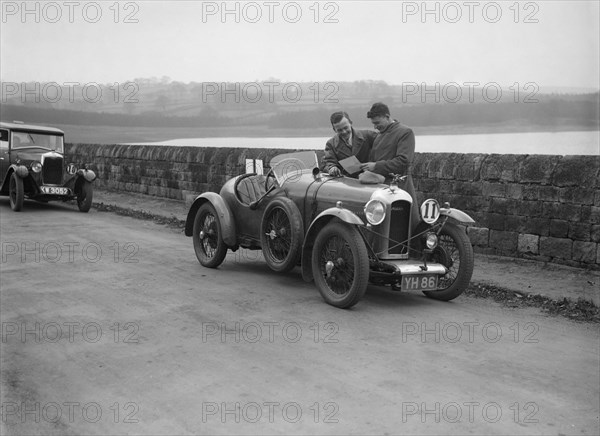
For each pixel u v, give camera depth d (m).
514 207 6.99
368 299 5.67
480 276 6.36
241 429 3.04
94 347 4.26
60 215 12.21
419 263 5.41
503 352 4.15
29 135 13.38
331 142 6.46
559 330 4.69
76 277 6.48
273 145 11.42
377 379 3.66
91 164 16.98
